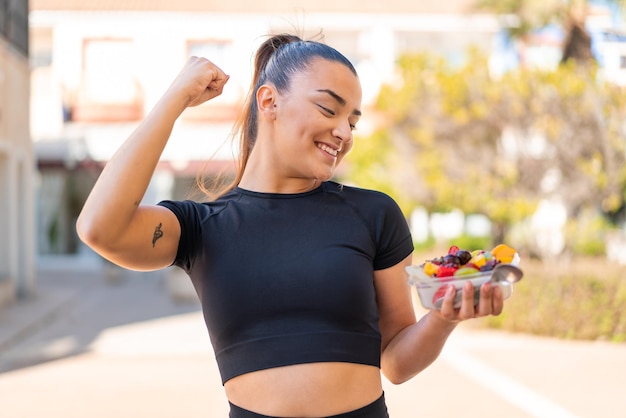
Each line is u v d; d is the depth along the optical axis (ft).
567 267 39.88
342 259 6.79
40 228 81.66
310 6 77.20
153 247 6.80
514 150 45.11
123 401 24.11
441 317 6.65
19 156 51.72
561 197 43.65
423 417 22.02
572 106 42.27
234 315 6.75
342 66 6.93
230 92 74.54
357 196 7.23
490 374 27.48
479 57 46.83
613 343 32.58
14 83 50.62
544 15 53.11
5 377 28.53
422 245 71.41
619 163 42.09
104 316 44.57
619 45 42.06
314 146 6.92
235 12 75.56
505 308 35.19
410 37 79.00
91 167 73.97
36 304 49.37
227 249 6.89
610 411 22.31
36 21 74.59
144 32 75.36
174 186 79.15
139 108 75.56
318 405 6.55
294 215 6.98
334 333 6.65
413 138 48.24
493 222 53.67
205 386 26.02
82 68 75.46
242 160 7.65
